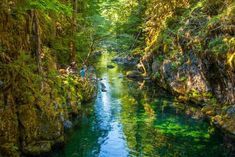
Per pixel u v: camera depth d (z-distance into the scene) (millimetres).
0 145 13164
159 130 18969
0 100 13602
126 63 43188
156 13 37125
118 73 36344
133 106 23641
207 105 21781
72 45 26672
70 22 27438
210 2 26250
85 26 30359
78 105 21297
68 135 18031
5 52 14562
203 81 23016
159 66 30000
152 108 23125
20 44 15859
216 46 20922
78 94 22375
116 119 20828
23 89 15188
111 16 42062
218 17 22438
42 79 16703
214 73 21438
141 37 44125
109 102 24672
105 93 27391
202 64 22547
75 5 27656
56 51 24234
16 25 15906
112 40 38188
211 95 22219
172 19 31672
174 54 27359
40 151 15094
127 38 42562
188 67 25016
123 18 43250
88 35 29375
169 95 26484
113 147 16719
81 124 19891
